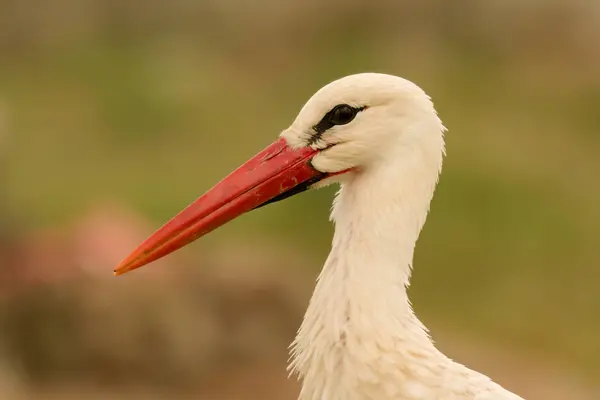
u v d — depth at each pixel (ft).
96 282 35.24
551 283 47.80
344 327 14.38
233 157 58.90
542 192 54.70
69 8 73.77
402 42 72.95
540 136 61.67
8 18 72.28
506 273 48.70
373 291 14.46
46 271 35.45
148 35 73.92
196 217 15.58
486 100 67.10
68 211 49.52
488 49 72.59
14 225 42.42
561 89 68.23
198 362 35.09
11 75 68.95
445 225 52.08
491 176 55.67
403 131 14.80
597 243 50.55
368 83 14.85
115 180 54.95
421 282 48.39
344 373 14.28
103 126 62.23
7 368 32.76
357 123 14.88
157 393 34.06
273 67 71.46
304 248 48.78
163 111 63.93
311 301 14.90
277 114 65.05
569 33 72.28
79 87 67.31
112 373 34.42
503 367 40.06
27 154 56.95
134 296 35.17
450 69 70.49
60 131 60.70
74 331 34.37
